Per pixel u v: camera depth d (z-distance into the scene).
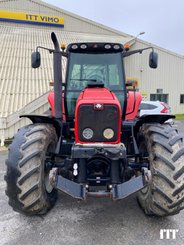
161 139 2.58
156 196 2.50
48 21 20.52
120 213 2.93
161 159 2.48
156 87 20.88
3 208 3.08
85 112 2.51
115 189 2.44
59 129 3.25
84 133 2.53
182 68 21.53
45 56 15.01
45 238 2.41
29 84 11.00
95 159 2.58
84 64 3.58
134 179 2.50
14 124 7.38
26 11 19.89
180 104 21.92
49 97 4.17
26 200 2.54
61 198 3.37
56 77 3.22
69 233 2.50
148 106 7.85
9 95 9.65
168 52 20.75
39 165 2.57
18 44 16.41
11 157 2.56
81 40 19.33
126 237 2.42
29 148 2.57
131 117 3.68
